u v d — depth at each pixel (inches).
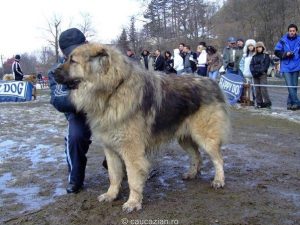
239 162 153.6
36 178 139.6
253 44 312.3
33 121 274.5
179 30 1226.0
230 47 336.5
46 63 1589.6
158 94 113.7
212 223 99.7
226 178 134.6
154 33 1285.7
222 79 331.9
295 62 275.4
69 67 103.8
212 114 124.5
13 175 144.2
